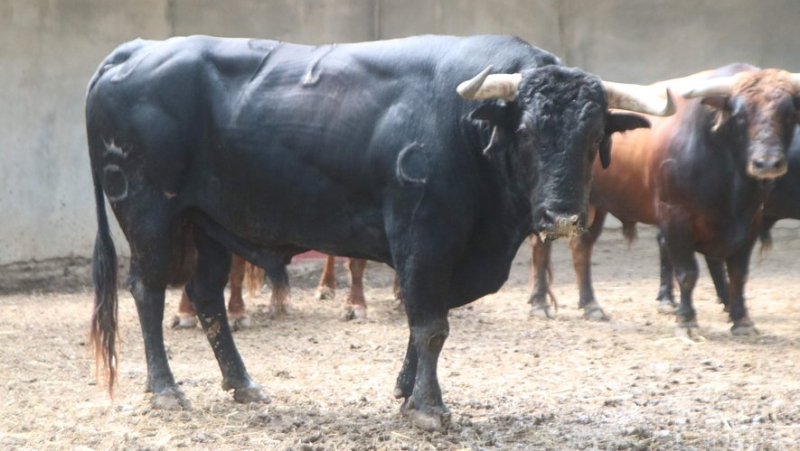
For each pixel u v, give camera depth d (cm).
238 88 1075
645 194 1719
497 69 982
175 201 1098
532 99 912
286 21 2502
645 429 1053
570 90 911
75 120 2308
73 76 2305
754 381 1316
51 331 1712
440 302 1002
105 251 1148
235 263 1678
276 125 1044
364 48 1055
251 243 1113
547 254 1828
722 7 2747
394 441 1002
